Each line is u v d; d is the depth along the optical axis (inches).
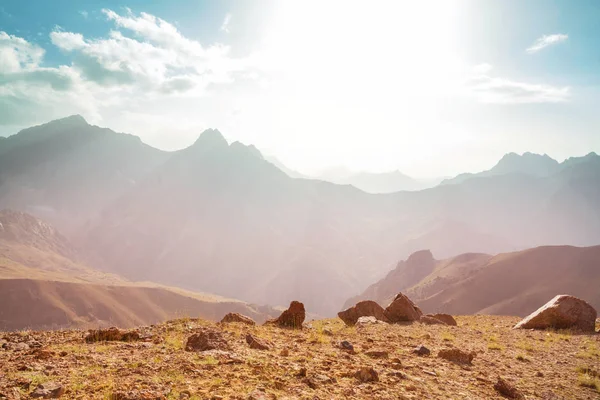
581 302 971.9
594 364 566.9
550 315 952.3
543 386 438.3
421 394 337.4
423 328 869.2
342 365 404.2
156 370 326.3
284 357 414.0
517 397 380.8
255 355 405.4
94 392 262.1
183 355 383.9
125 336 475.8
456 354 516.4
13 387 265.3
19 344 432.1
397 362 449.7
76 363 343.9
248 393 277.0
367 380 354.9
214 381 299.9
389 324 884.6
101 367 332.2
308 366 383.6
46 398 246.5
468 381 413.1
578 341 772.0
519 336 830.5
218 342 433.1
